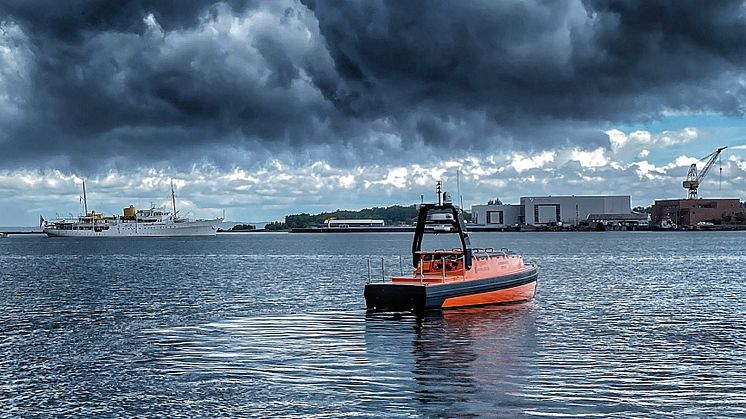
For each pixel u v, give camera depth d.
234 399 29.00
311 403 28.23
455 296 52.38
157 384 31.62
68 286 84.56
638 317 50.97
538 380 31.36
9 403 29.09
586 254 162.12
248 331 45.72
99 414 27.52
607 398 28.45
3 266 130.75
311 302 63.00
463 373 32.81
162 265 130.62
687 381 31.12
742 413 26.58
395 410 27.17
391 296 51.25
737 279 87.88
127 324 50.09
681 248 194.38
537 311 53.44
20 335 45.50
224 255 174.50
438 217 54.44
